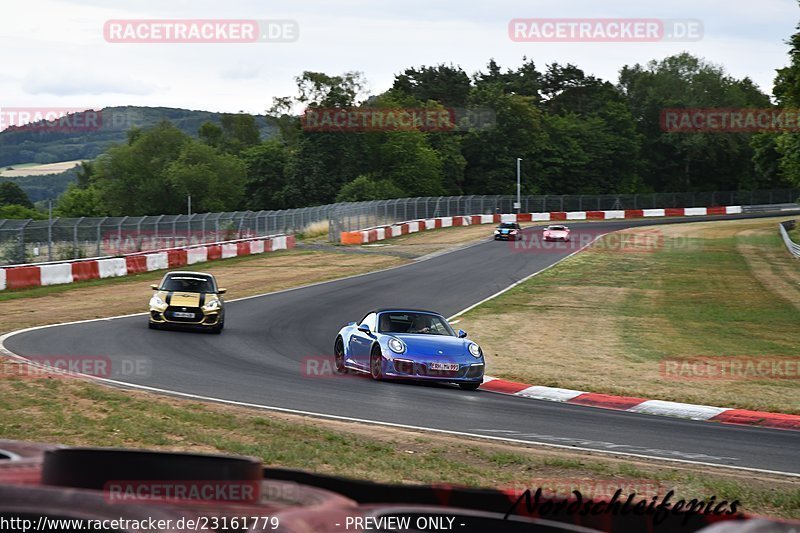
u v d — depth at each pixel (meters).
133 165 127.44
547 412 16.23
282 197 129.50
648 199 143.62
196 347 23.23
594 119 155.12
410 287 46.28
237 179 130.25
